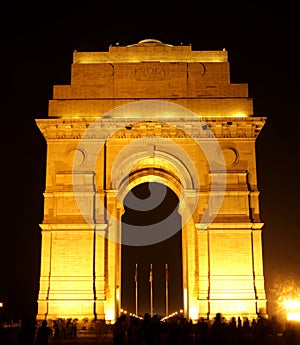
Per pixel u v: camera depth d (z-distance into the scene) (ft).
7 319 229.04
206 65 237.86
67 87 235.40
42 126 227.61
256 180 224.94
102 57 241.55
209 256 217.97
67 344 165.27
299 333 134.10
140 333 125.08
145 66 237.66
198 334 144.05
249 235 220.02
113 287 219.00
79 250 218.38
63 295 213.66
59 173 224.94
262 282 215.92
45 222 220.43
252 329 144.66
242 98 233.76
